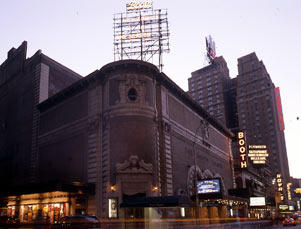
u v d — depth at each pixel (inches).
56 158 1839.3
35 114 2110.0
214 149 2458.2
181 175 1793.8
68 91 1851.6
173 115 1833.2
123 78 1573.6
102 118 1603.1
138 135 1505.9
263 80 5861.2
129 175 1453.0
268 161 5157.5
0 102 2554.1
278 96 4274.1
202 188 1646.2
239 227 1464.1
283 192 5177.2
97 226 1211.9
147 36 1990.7
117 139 1498.5
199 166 2089.1
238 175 3070.9
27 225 1257.4
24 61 2386.8
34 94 2155.5
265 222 2257.6
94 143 1587.1
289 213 4591.5
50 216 1630.2
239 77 6181.1
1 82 2618.1
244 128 5846.5
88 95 1715.1
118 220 1369.3
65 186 1413.6
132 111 1529.3
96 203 1486.2
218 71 6466.5
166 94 1780.3
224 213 2117.4
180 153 1836.9
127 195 1433.3
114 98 1563.7
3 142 2375.7
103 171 1515.7
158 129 1638.8
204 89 6569.9
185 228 1242.6
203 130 2285.9
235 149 4045.3
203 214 1882.4
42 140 2000.5
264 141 5570.9
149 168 1475.1
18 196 1806.1
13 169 2178.9
